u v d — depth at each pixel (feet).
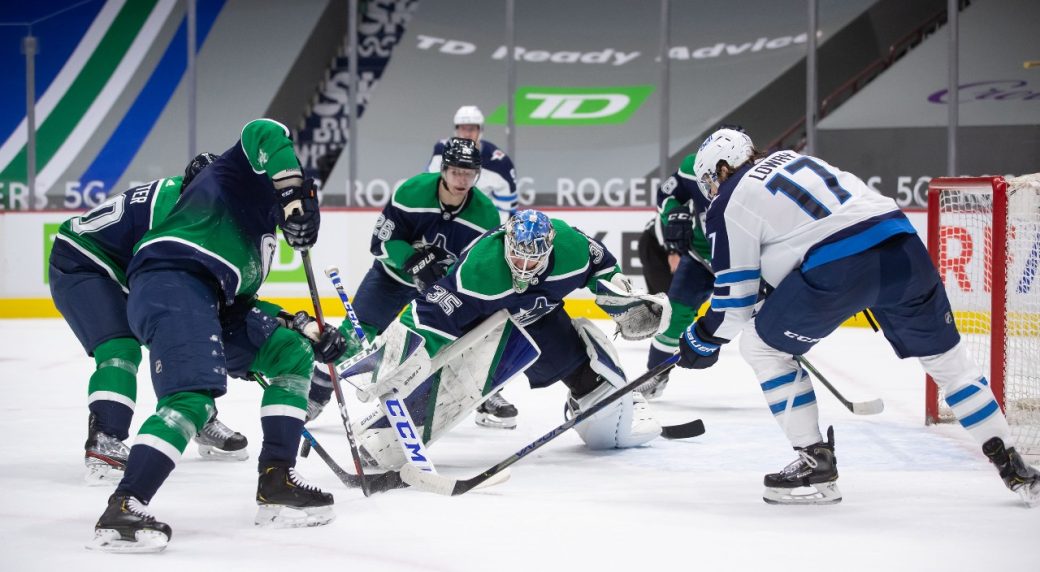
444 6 105.09
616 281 29.30
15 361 55.42
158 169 94.68
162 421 21.49
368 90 100.32
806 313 23.99
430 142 96.99
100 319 27.53
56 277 27.86
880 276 23.79
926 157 82.48
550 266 28.32
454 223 34.91
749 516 24.13
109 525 21.08
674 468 29.78
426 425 28.99
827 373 49.96
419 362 27.04
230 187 23.52
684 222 40.86
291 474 23.32
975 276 42.37
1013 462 24.79
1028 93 87.30
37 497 26.16
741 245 24.45
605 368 30.58
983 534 22.45
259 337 23.65
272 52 99.19
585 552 21.20
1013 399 34.45
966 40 91.97
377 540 22.09
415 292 38.04
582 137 95.20
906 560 20.62
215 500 25.80
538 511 24.66
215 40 99.35
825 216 23.88
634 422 32.78
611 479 28.32
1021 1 92.79
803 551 21.27
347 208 75.05
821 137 85.10
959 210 41.91
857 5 96.48
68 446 33.22
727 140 25.34
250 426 36.70
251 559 20.71
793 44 97.25
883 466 29.68
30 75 79.66
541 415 39.27
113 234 27.55
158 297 22.44
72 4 97.81
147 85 96.94
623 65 100.99
